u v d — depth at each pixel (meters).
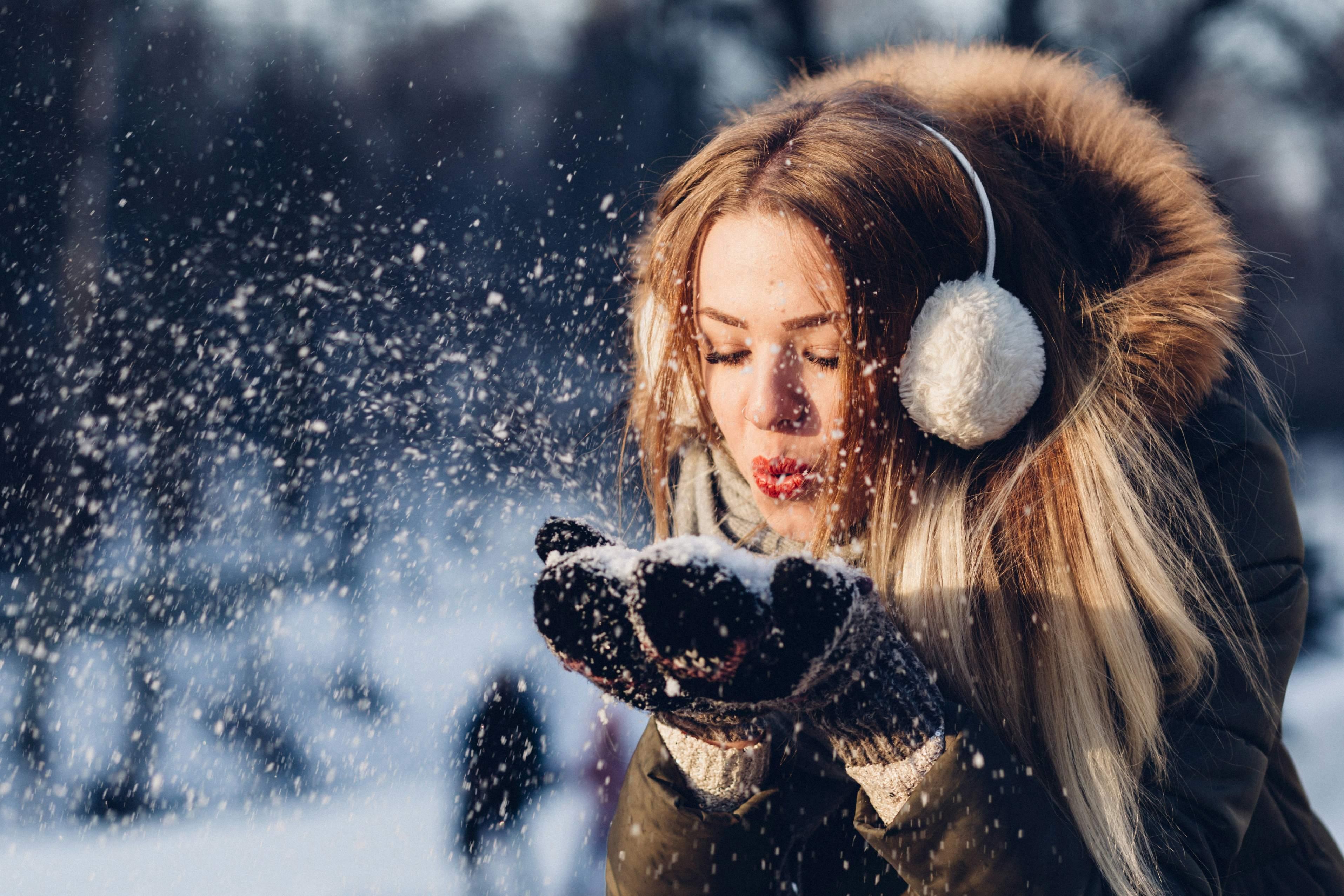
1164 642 0.94
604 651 0.66
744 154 0.98
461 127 8.23
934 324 0.93
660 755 0.92
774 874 0.90
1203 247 1.08
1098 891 0.88
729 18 10.17
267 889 3.53
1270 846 1.17
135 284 5.64
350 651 4.68
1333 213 14.35
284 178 6.94
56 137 6.28
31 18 6.38
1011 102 1.21
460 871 3.62
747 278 0.94
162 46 6.95
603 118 9.74
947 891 0.83
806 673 0.65
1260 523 1.00
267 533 4.93
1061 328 1.01
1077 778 0.93
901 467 0.97
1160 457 1.00
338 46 7.95
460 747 3.93
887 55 1.44
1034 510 0.99
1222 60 11.27
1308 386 16.50
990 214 0.98
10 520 5.41
